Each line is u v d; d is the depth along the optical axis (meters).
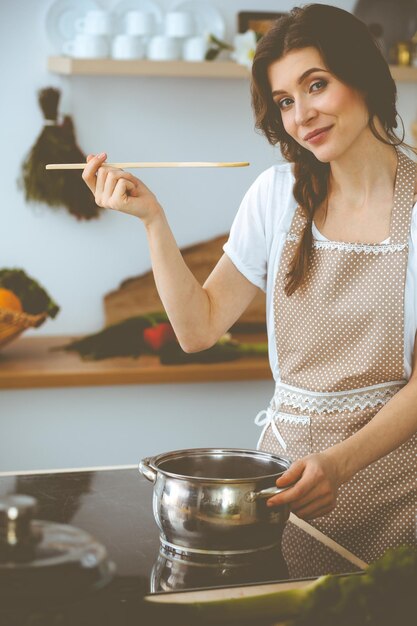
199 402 3.69
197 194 3.81
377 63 1.75
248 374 3.41
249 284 2.03
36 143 3.56
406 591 1.06
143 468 1.42
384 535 1.83
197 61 3.51
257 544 1.35
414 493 1.83
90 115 3.68
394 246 1.87
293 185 1.96
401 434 1.66
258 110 1.86
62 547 1.02
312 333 1.94
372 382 1.89
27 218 3.65
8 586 0.98
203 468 1.51
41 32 3.60
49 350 3.52
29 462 3.58
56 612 1.00
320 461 1.46
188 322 1.86
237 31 3.76
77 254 3.71
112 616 1.06
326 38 1.67
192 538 1.34
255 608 1.10
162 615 1.09
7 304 3.29
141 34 3.52
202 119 3.78
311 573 1.31
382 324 1.88
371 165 1.88
